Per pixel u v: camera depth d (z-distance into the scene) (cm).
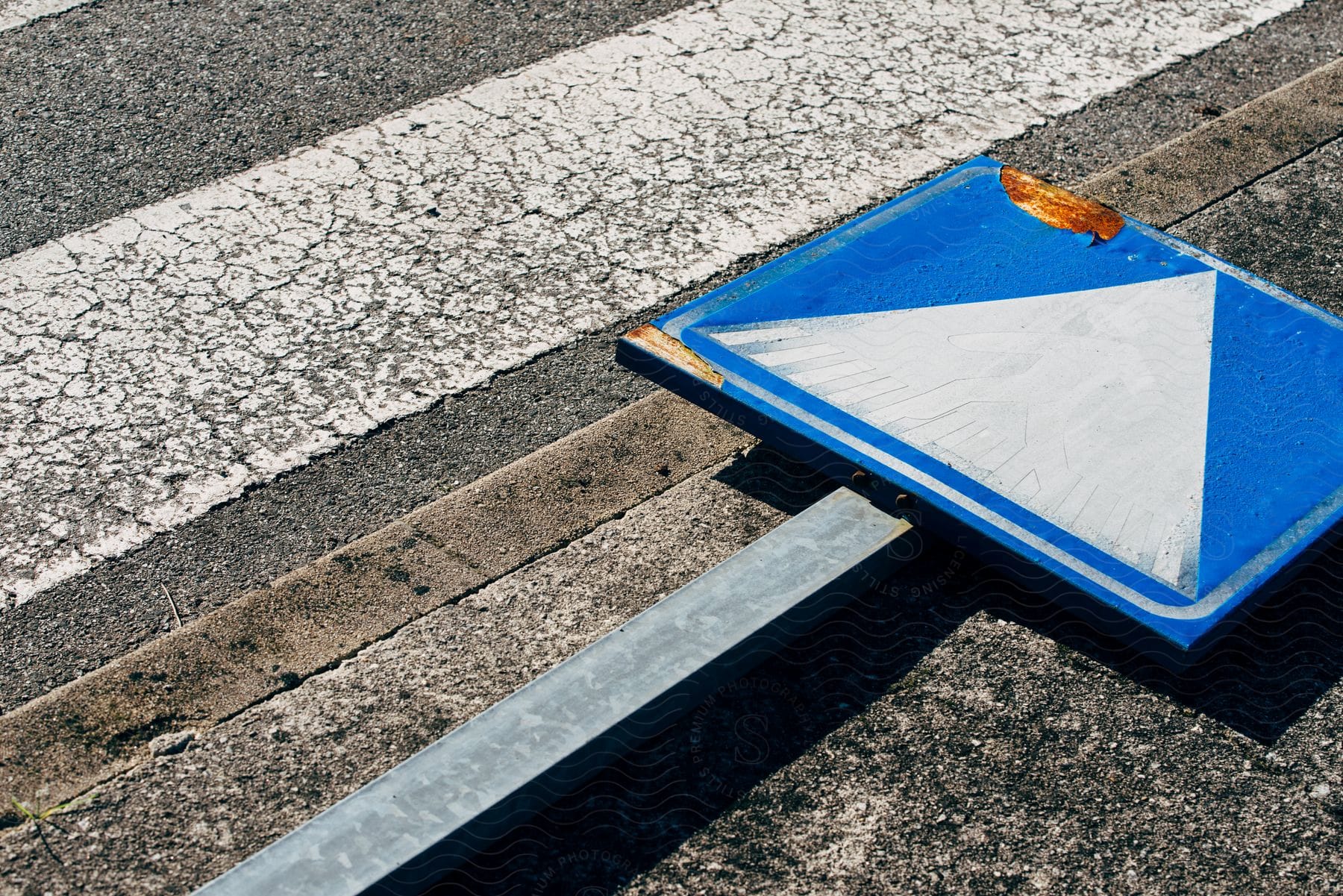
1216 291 320
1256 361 299
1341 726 248
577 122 431
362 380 330
